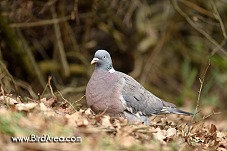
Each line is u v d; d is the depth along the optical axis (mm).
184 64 19656
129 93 10445
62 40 17484
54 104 10211
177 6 16312
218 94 18547
